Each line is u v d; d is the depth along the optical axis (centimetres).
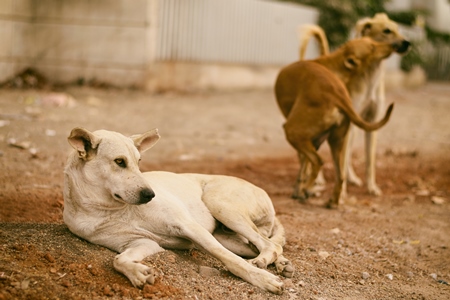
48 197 316
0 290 229
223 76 788
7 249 248
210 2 757
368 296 260
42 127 453
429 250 308
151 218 254
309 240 302
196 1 736
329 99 338
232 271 250
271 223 281
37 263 243
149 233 256
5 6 624
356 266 283
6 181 335
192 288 245
